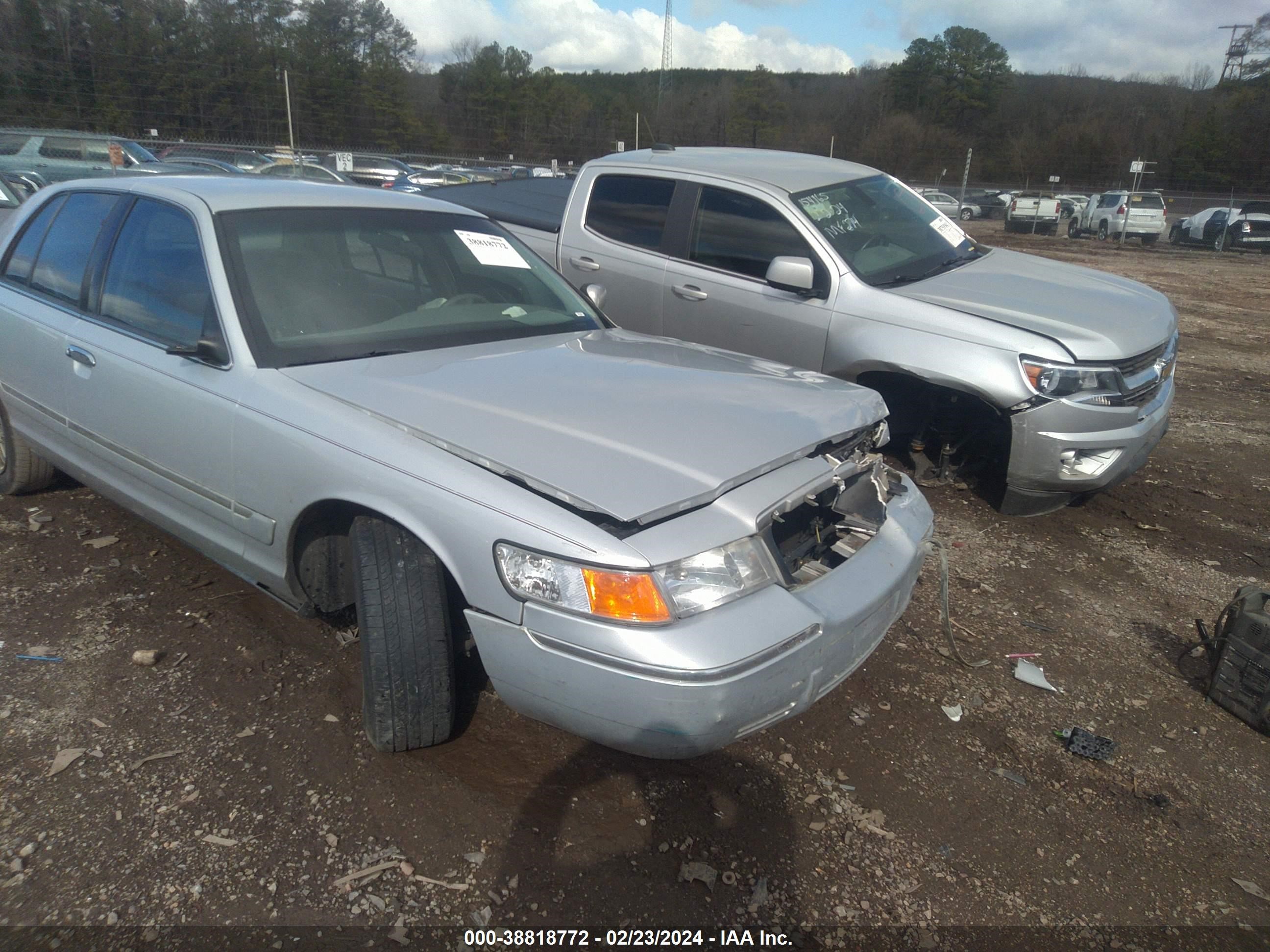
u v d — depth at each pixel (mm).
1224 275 20172
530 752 2762
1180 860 2523
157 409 3094
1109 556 4516
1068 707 3227
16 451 4148
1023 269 5527
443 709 2596
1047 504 4742
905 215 5738
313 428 2621
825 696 2701
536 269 3949
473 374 2883
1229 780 2871
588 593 2131
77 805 2445
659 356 3307
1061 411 4371
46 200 4113
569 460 2336
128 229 3508
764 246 5238
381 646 2510
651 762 2760
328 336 3029
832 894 2332
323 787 2559
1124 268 20703
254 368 2842
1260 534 4914
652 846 2439
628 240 5832
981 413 4883
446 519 2328
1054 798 2744
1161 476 5840
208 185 3498
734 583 2236
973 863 2469
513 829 2453
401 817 2469
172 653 3168
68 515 4230
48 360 3658
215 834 2371
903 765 2844
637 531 2180
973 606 3932
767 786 2703
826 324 4922
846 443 2816
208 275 3041
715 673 2105
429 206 3842
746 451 2465
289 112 23391
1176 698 3318
